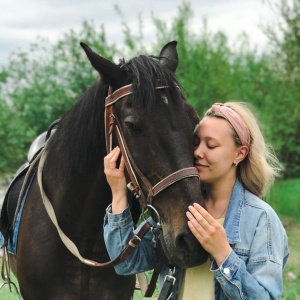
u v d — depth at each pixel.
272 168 2.62
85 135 2.87
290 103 11.38
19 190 3.42
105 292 3.04
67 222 2.99
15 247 3.29
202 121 2.47
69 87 10.35
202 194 2.56
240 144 2.42
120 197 2.58
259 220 2.36
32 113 10.24
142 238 2.56
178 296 2.48
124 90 2.62
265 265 2.30
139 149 2.51
